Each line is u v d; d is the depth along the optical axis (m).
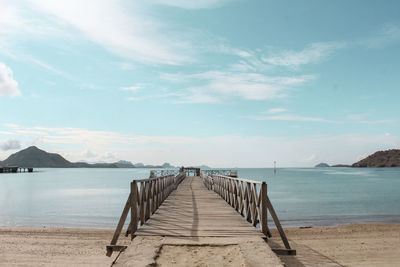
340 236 11.20
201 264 4.62
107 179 84.25
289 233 11.87
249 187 7.99
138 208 6.86
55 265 7.77
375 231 12.15
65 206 23.36
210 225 7.07
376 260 8.14
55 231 12.23
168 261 4.74
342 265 7.73
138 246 5.37
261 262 4.59
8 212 20.00
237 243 5.59
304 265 7.74
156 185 9.73
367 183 61.41
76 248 9.41
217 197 13.46
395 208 22.28
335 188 46.28
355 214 19.14
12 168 142.50
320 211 20.56
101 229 12.98
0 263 7.84
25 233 11.72
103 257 8.49
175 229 6.63
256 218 7.00
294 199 29.50
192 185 21.81
